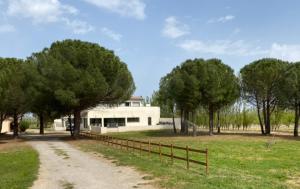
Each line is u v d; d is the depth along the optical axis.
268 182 17.12
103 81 50.72
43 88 50.91
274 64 61.72
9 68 56.34
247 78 63.50
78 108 55.72
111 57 54.22
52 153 33.44
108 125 84.56
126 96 57.12
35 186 17.09
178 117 90.00
